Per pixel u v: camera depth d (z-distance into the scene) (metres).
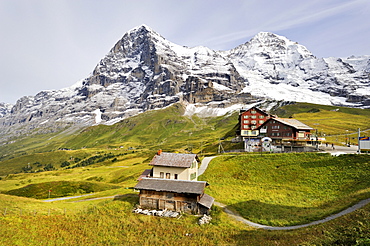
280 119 116.75
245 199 56.50
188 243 36.50
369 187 48.94
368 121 179.38
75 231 40.84
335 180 58.91
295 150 95.25
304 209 47.16
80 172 184.62
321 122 174.75
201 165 90.00
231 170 79.44
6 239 35.50
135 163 191.88
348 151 86.06
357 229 29.73
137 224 44.44
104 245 36.47
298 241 31.73
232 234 38.53
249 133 136.12
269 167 75.56
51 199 77.12
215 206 51.91
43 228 41.09
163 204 52.72
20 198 62.75
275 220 43.03
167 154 67.94
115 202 56.06
